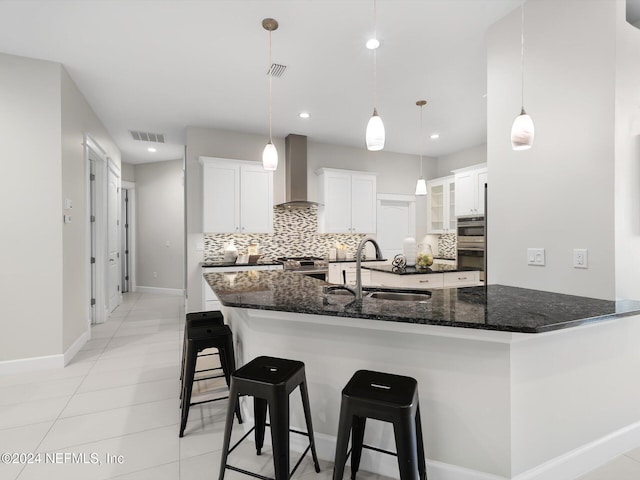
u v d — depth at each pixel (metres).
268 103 4.10
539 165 2.30
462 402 1.59
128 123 4.75
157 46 2.88
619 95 1.96
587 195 2.05
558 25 2.19
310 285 2.52
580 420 1.73
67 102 3.31
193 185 4.89
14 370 2.97
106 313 4.95
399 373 1.69
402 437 1.28
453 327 1.53
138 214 7.37
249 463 1.82
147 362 3.28
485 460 1.56
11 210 2.96
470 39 2.80
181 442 2.01
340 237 5.98
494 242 2.60
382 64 3.20
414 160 6.69
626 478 1.70
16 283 2.98
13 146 2.96
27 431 2.11
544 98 2.27
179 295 6.95
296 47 2.91
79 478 1.70
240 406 2.29
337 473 1.38
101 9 2.41
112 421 2.24
